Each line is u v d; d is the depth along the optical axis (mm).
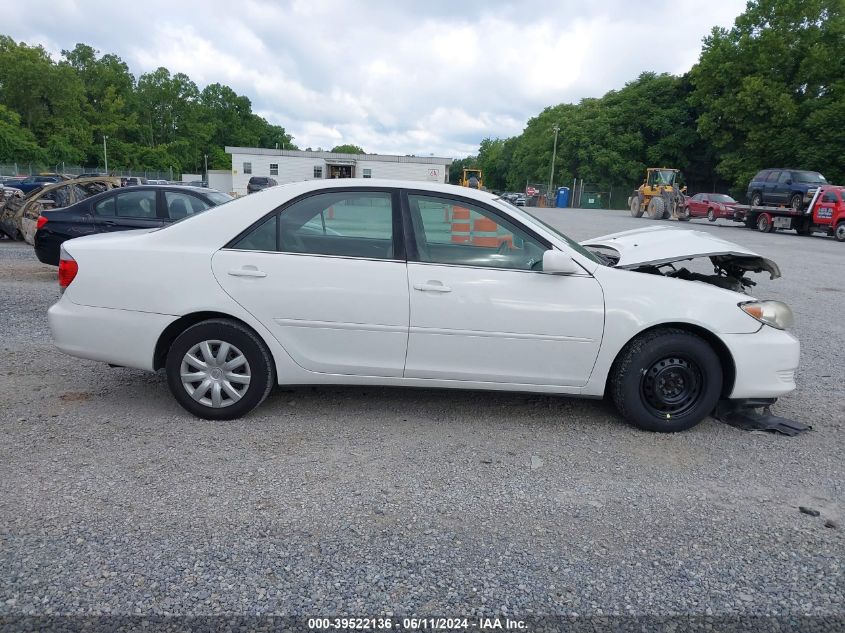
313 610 2324
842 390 5223
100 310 3986
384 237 4008
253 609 2318
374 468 3502
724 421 4391
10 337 5953
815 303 9430
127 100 95562
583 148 66375
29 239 12484
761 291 10453
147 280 3945
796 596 2508
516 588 2492
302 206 4027
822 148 39250
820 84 41281
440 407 4492
